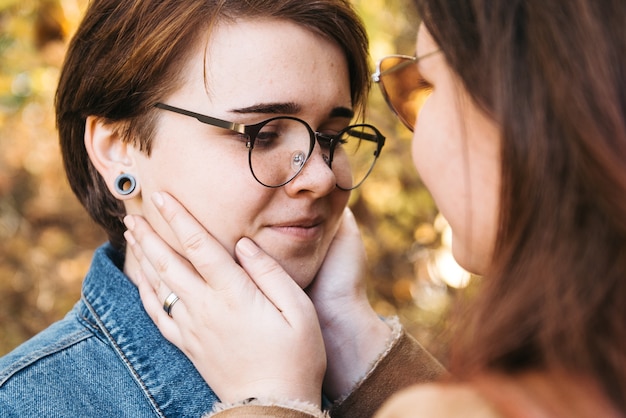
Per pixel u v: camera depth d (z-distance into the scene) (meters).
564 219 0.87
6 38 3.23
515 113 0.90
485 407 0.84
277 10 1.39
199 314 1.38
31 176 4.06
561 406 0.83
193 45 1.41
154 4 1.42
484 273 1.06
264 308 1.37
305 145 1.44
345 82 1.50
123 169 1.52
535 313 0.88
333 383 1.62
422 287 3.72
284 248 1.47
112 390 1.41
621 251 0.86
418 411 0.86
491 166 1.00
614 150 0.84
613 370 0.85
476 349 0.89
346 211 1.77
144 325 1.48
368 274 3.70
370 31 2.93
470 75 0.96
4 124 3.69
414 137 1.11
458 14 0.98
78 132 1.60
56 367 1.39
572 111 0.86
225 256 1.40
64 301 3.94
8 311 3.93
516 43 0.91
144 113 1.46
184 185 1.43
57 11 3.19
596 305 0.86
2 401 1.32
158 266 1.44
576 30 0.87
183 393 1.45
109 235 1.66
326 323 1.65
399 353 1.60
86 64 1.52
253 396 1.30
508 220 0.92
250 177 1.41
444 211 1.08
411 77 1.34
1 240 3.99
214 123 1.40
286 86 1.40
